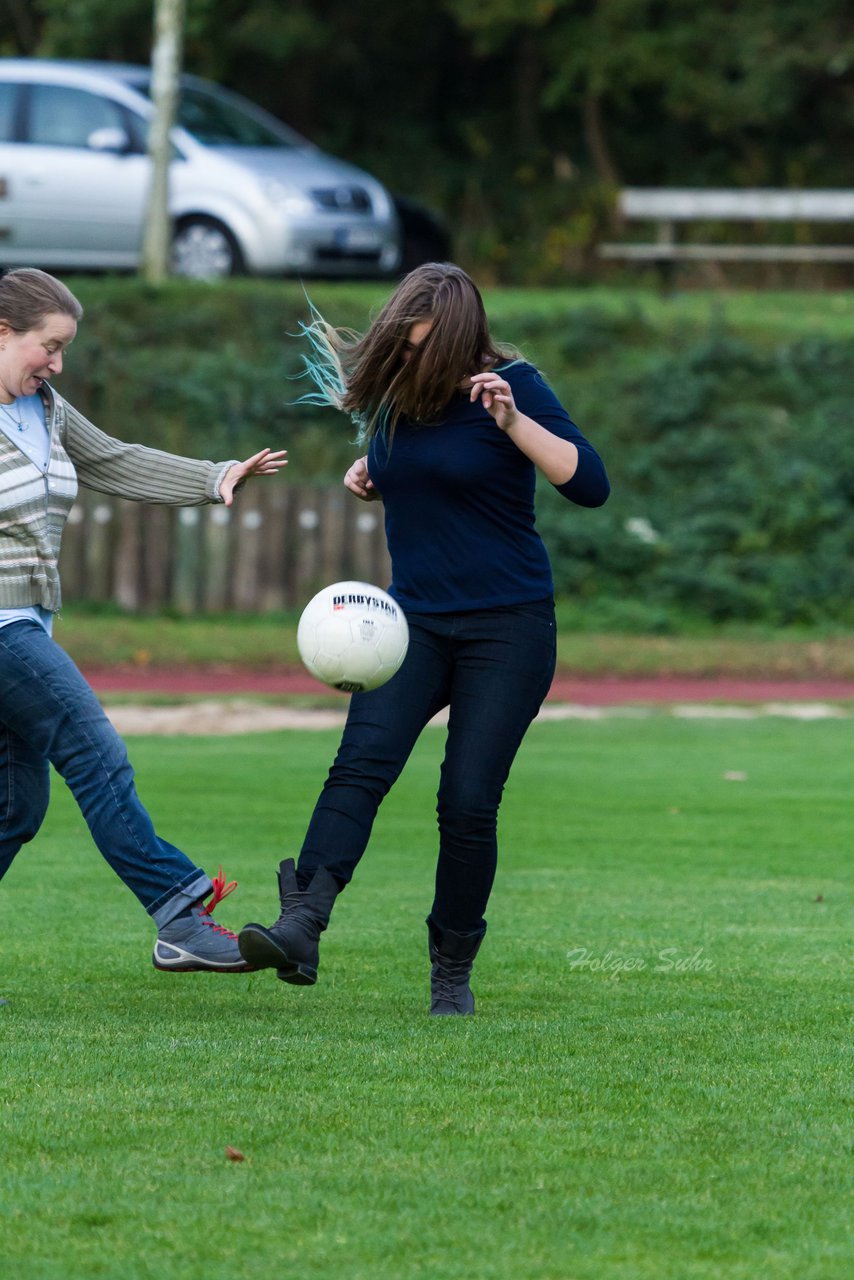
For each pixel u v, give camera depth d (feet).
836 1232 32.94
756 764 112.47
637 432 209.15
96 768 49.01
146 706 139.44
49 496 49.44
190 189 211.61
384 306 48.65
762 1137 38.55
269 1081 42.52
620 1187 35.22
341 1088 42.01
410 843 85.20
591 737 125.80
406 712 50.08
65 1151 37.04
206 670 164.55
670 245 251.39
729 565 196.03
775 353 214.48
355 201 211.20
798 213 240.94
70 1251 31.60
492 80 335.67
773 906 69.05
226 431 205.67
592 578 195.72
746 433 207.62
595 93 300.61
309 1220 33.19
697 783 104.22
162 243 210.38
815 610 192.44
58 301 49.16
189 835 84.89
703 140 325.62
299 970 47.78
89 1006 51.34
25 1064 43.96
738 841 85.05
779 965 58.08
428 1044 46.52
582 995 53.47
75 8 291.38
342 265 210.79
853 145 319.88
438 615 50.65
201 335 211.82
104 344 210.38
